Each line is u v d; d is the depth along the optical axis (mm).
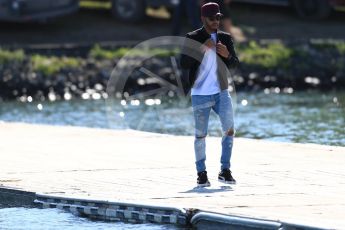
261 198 24359
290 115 48500
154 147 33844
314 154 31422
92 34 70312
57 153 32750
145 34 70875
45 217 25062
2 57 61844
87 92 61500
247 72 64438
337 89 64312
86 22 72938
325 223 21266
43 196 25781
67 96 61094
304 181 26641
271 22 75562
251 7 79125
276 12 78188
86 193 25750
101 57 63781
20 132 38500
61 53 63906
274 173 28000
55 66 62406
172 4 70375
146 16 73812
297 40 67875
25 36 69062
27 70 61688
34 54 63344
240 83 63906
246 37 71500
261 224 21625
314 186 25891
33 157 31953
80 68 62719
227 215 22281
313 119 46344
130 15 72625
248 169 28719
